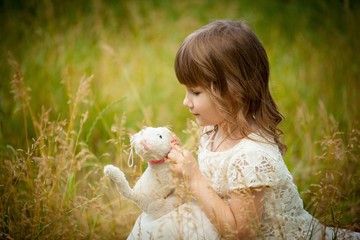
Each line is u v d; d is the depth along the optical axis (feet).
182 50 8.21
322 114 12.74
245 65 8.18
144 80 17.47
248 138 8.04
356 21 19.75
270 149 8.09
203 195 7.73
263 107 8.46
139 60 19.07
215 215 7.59
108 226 10.55
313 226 8.21
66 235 9.45
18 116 14.02
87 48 18.99
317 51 19.66
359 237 8.53
